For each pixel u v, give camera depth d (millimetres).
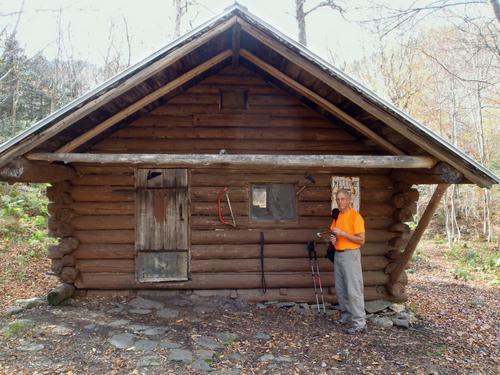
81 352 4621
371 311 6746
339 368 4633
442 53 18109
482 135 18141
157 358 4555
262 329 5672
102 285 6684
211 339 5148
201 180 6840
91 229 6738
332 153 6949
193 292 6824
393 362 4871
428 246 17391
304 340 5379
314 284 6645
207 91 6852
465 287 10055
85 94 4953
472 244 17516
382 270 7051
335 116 6684
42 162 5453
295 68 5605
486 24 10242
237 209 6840
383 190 7055
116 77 4941
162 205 6820
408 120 5086
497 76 16578
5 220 11852
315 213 6918
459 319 7043
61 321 5488
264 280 6805
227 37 5492
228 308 6402
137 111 6488
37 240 11156
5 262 9430
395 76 18203
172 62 5035
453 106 18391
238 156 5230
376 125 5945
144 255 6777
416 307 7551
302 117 6980
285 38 5035
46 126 4973
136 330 5301
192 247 6789
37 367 4238
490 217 19938
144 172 6836
